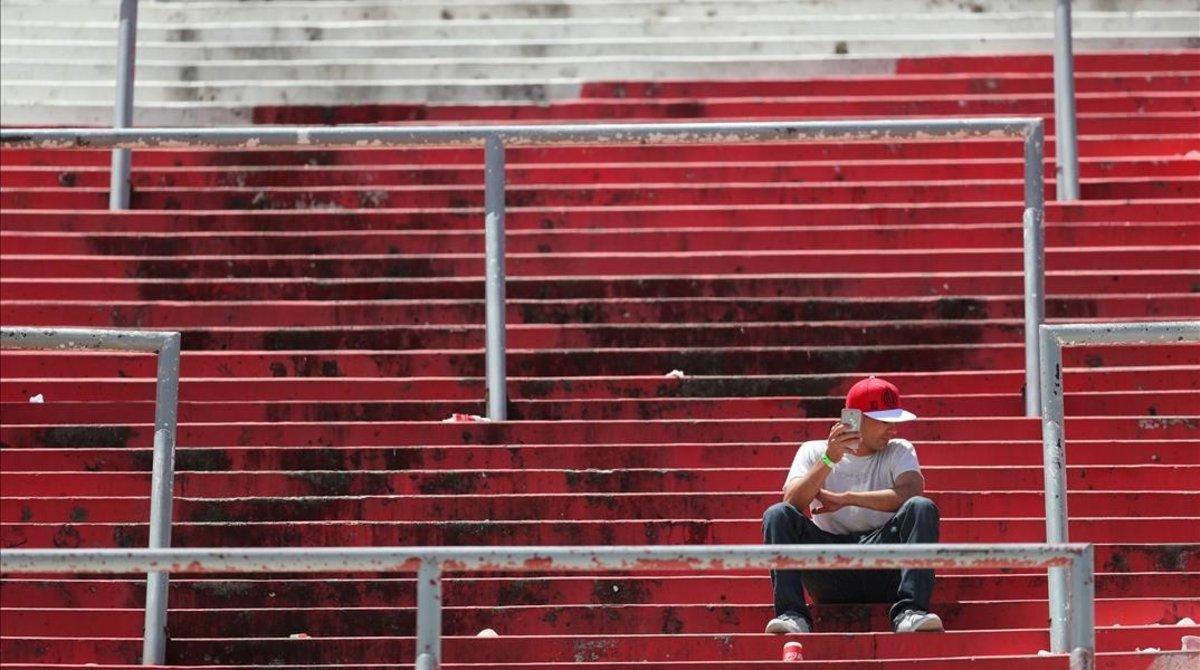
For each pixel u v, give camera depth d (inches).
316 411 1174.3
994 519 1031.0
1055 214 1432.1
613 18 1849.2
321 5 1876.2
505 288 1275.8
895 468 935.0
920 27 1813.5
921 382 1211.2
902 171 1531.7
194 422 1168.2
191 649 928.3
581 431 1136.2
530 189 1494.8
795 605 903.7
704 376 1222.3
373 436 1137.4
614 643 917.2
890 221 1444.4
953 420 1126.4
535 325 1278.3
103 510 1058.1
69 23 1881.2
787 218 1450.5
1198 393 1159.6
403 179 1537.9
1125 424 1132.5
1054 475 884.6
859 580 936.3
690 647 913.5
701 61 1774.1
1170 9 1811.0
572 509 1057.5
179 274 1371.8
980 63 1743.4
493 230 1148.5
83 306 1296.8
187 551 698.2
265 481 1079.0
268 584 982.4
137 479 1085.1
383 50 1820.9
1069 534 1034.7
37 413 1171.9
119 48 1470.2
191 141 1112.8
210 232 1435.8
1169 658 885.8
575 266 1379.2
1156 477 1077.8
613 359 1235.9
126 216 1443.2
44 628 965.8
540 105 1722.4
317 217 1444.4
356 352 1242.0
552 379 1199.6
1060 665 844.0
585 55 1812.3
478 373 1240.2
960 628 951.0
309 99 1775.3
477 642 916.6
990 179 1529.3
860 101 1649.9
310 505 1055.6
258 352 1251.2
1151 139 1574.8
